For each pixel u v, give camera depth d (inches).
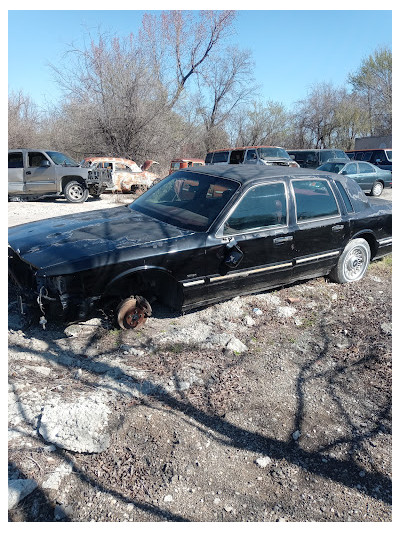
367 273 237.5
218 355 143.4
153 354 140.7
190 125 1175.0
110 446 99.9
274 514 86.8
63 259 132.5
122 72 855.1
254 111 1396.4
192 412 114.3
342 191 208.8
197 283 154.1
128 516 83.7
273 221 175.0
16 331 148.0
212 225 157.9
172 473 94.2
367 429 112.7
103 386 121.0
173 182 194.1
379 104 1433.3
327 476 97.0
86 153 908.0
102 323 156.9
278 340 157.5
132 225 161.8
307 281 217.6
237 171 182.2
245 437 107.0
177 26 1189.7
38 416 107.0
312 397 125.1
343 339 160.7
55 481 89.4
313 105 1467.8
